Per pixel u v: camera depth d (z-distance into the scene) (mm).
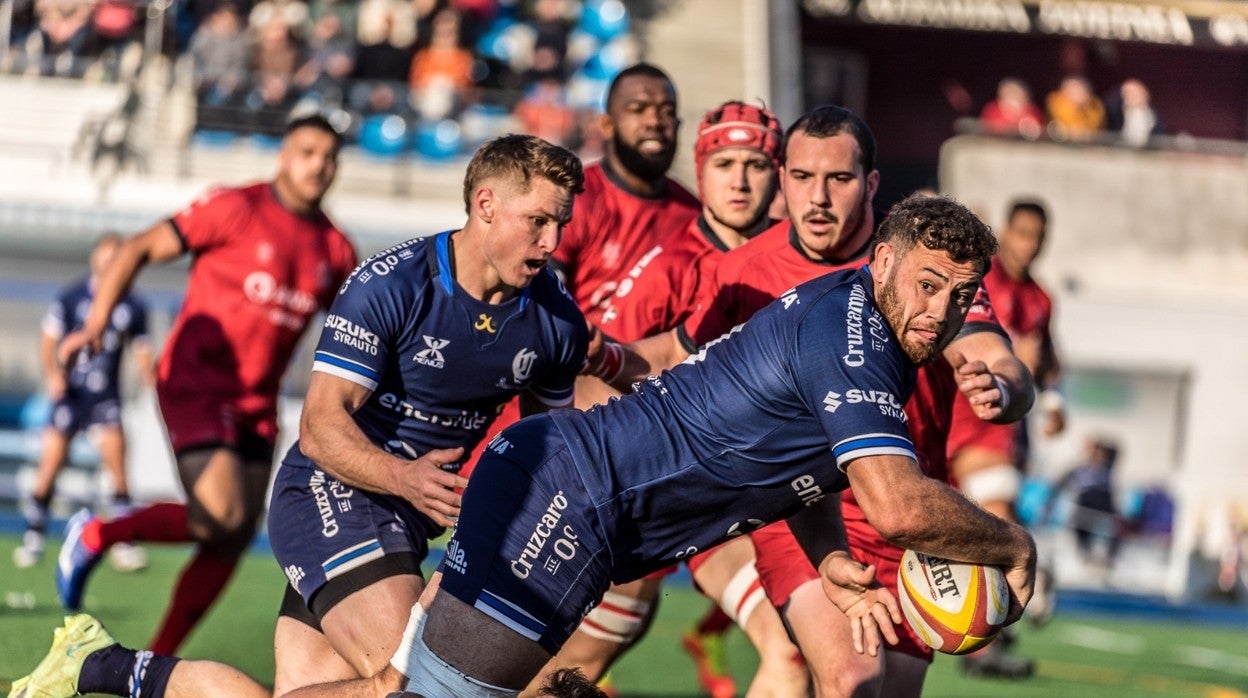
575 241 20188
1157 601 52438
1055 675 29922
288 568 14906
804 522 14641
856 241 16656
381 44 60406
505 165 13875
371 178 59281
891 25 80500
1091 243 62688
